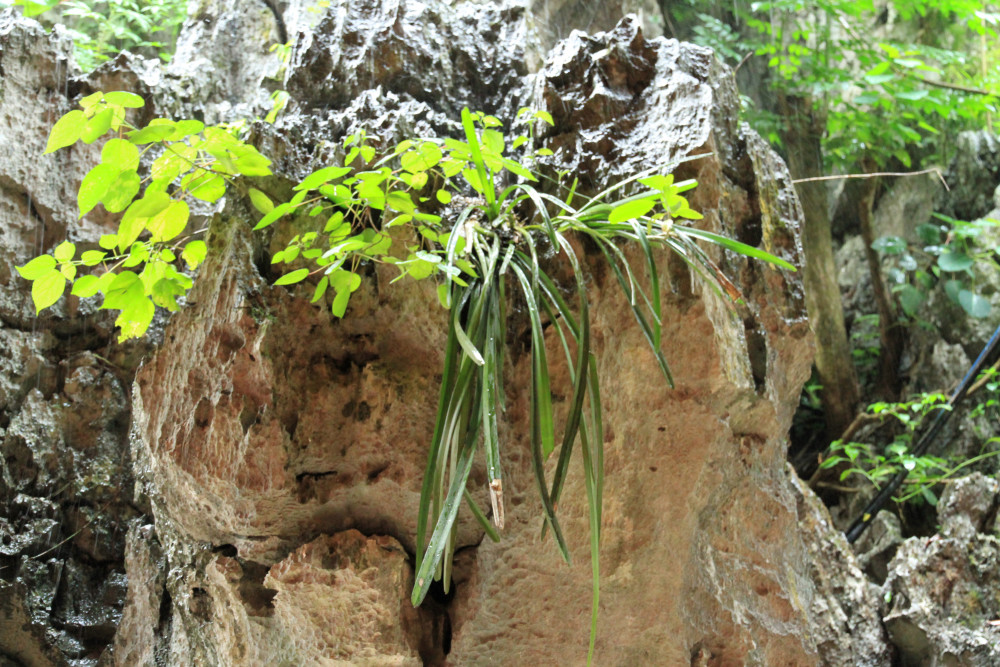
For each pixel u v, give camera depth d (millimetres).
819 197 3941
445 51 2102
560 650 1900
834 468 3742
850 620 2551
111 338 2264
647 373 1859
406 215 1743
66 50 2270
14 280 2197
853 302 4273
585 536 1877
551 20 2947
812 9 4223
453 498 1647
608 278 1852
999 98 4012
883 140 4105
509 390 1863
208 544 1875
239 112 2338
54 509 2166
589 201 1842
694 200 1859
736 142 2014
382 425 1807
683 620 1925
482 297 1701
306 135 1916
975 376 3508
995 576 2525
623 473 1877
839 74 3941
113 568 2193
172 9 3326
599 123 1915
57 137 1619
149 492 1974
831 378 3822
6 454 2156
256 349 1743
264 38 2633
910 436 3643
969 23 4047
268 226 1793
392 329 1825
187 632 1950
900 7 4168
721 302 1901
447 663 1866
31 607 2105
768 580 2061
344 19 2082
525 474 1861
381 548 1812
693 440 1883
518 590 1876
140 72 2326
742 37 4219
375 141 1889
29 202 2209
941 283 3924
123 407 2252
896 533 3258
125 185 1647
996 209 3898
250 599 1844
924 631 2492
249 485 1760
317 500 1803
